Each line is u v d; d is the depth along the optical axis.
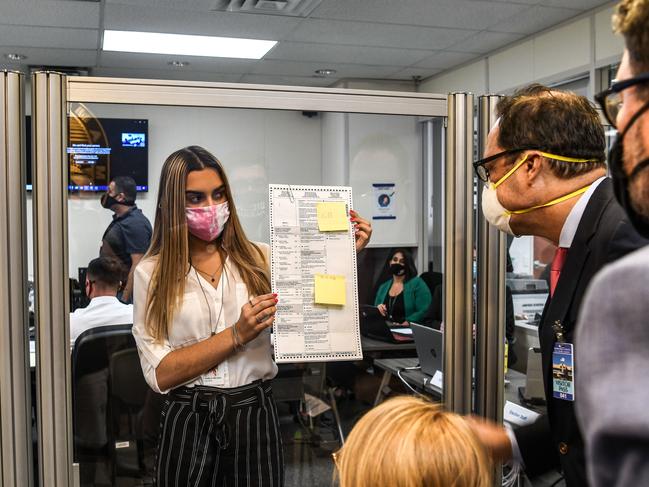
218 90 1.65
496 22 4.66
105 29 4.67
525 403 2.34
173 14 4.35
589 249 1.16
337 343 1.68
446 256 1.83
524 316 2.83
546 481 1.74
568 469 1.18
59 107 1.54
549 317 1.22
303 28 4.72
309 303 1.67
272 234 1.66
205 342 1.58
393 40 5.09
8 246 1.50
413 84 6.76
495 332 1.86
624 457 0.45
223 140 1.67
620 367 0.46
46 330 1.54
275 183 1.71
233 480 1.60
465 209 1.83
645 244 1.01
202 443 1.59
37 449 1.58
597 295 0.48
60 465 1.57
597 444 0.46
